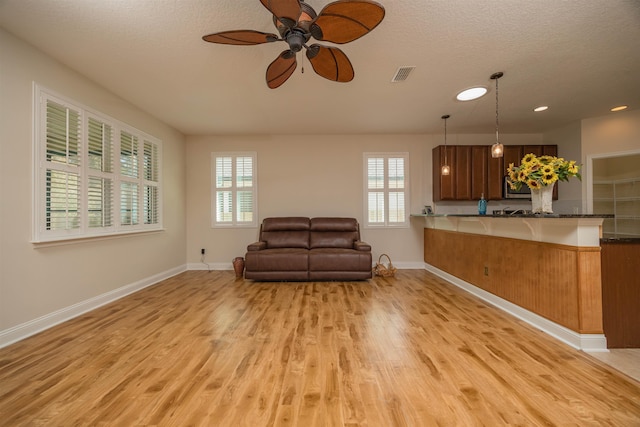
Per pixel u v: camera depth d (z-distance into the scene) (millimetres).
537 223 2533
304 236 4883
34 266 2441
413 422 1381
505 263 2977
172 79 3043
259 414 1440
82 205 2916
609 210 4895
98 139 3148
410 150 5293
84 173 2941
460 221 3967
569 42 2408
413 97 3549
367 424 1369
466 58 2656
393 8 1983
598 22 2152
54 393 1609
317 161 5301
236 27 2201
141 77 2996
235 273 4797
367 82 3127
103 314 2904
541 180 2439
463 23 2156
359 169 5312
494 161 4898
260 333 2424
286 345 2197
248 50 2512
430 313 2896
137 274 3846
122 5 1956
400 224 5305
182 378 1759
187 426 1359
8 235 2246
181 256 5066
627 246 2162
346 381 1719
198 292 3721
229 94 3438
